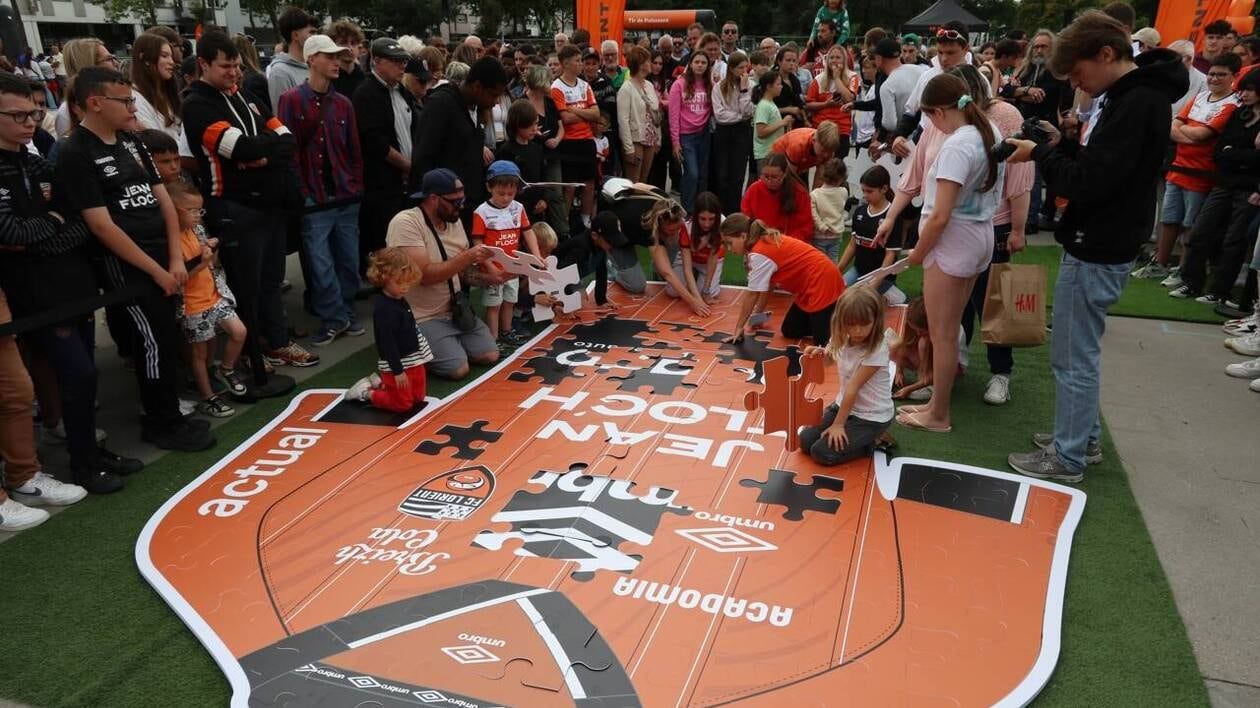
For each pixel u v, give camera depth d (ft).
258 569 11.16
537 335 20.51
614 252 23.39
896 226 22.81
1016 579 11.02
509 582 10.80
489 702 8.70
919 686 9.04
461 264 17.75
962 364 17.85
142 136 14.49
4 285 12.49
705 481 13.48
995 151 13.30
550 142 25.02
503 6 117.80
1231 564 11.54
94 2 130.00
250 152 15.87
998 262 17.16
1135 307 22.85
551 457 14.29
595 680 9.04
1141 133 11.66
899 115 25.63
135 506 13.03
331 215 19.80
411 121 22.15
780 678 9.14
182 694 9.09
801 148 24.36
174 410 15.10
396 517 12.42
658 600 10.46
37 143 18.60
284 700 8.77
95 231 13.06
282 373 18.28
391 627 9.92
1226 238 21.95
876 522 12.35
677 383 17.56
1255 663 9.62
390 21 105.50
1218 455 14.73
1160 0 36.42
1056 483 13.62
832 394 16.89
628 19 81.82
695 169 30.96
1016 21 138.00
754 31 161.17
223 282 16.84
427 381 17.99
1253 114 20.97
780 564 11.28
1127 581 11.15
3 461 13.12
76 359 12.90
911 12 157.38
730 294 23.99
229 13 137.18
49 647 9.84
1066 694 9.11
